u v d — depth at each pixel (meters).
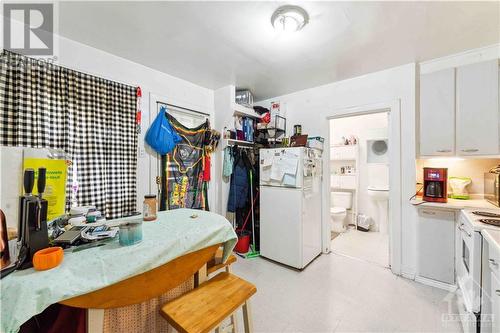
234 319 1.18
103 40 1.92
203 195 3.00
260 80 2.82
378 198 3.70
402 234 2.38
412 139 2.33
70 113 1.84
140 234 0.99
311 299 1.97
